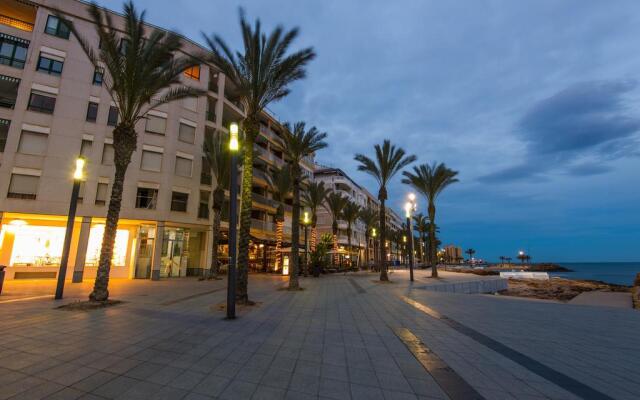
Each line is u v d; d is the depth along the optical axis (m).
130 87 10.27
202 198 24.66
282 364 4.49
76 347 5.08
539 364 4.68
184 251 23.58
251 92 12.06
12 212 17.64
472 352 5.23
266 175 31.97
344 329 6.80
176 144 23.03
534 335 6.55
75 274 18.14
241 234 10.72
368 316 8.38
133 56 10.09
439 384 3.85
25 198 18.05
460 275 29.41
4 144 18.11
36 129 18.69
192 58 11.55
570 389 3.76
